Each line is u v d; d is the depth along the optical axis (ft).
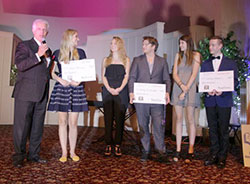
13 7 24.02
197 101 9.77
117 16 24.08
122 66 10.09
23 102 8.26
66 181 6.91
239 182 7.06
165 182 6.98
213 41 9.09
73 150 9.39
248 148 8.90
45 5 24.48
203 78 9.05
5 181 6.76
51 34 24.45
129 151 11.07
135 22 23.49
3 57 20.12
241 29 15.72
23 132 8.33
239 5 15.83
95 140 13.64
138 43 19.49
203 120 14.75
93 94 20.33
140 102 9.25
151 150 11.25
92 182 6.87
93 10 24.48
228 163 9.23
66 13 24.64
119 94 9.98
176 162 9.21
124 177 7.35
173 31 20.65
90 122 19.72
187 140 14.15
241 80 13.24
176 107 9.59
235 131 12.48
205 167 8.59
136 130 17.62
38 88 8.35
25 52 8.21
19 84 8.36
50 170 7.91
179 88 9.62
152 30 18.22
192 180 7.18
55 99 8.89
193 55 9.55
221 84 8.77
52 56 8.98
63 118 9.12
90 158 9.62
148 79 9.42
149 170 8.13
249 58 15.16
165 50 19.47
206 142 12.97
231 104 8.93
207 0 18.48
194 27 16.85
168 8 21.94
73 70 8.99
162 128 9.46
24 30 24.26
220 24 15.67
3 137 13.64
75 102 9.04
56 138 13.79
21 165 8.17
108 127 10.11
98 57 21.47
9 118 19.80
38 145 8.91
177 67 9.80
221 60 9.16
